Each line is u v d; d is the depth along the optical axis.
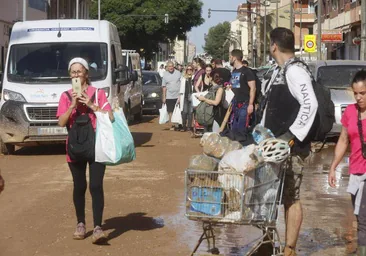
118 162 8.33
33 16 59.06
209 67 20.58
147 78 34.75
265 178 7.16
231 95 15.02
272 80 7.53
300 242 8.58
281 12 94.75
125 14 80.50
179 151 17.77
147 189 12.08
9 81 17.20
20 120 16.81
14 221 9.71
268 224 7.23
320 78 20.42
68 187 12.33
